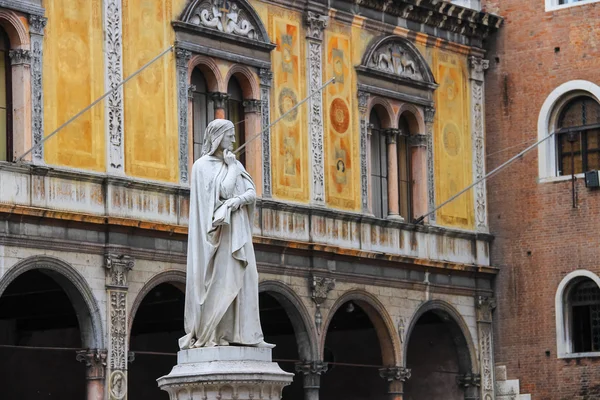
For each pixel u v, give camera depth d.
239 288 24.02
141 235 44.06
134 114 44.38
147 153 44.66
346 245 50.91
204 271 23.95
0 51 41.50
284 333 56.84
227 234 24.08
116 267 43.19
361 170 52.00
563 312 55.16
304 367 49.41
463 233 55.56
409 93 54.25
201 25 46.66
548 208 55.62
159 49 45.38
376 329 52.69
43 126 41.75
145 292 44.12
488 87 57.16
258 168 48.22
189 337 24.05
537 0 56.34
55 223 41.75
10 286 46.56
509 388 55.97
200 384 23.39
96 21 43.53
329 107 51.03
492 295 56.50
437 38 55.56
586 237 54.81
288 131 49.47
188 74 46.16
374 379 55.84
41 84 41.81
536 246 55.78
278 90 49.31
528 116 56.22
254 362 23.69
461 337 55.47
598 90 54.91
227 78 47.59
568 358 54.81
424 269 53.88
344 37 52.06
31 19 41.72
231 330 24.03
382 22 53.41
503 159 56.62
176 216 45.19
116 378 43.06
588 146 55.31
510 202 56.38
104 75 43.56
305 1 50.62
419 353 56.66
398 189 53.81
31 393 52.62
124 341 43.34
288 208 48.84
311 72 50.53
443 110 55.66
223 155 24.64
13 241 40.69
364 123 52.31
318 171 50.28
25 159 41.22
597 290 54.78
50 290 46.41
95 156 43.12
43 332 53.06
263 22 49.03
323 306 49.97
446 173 55.44
